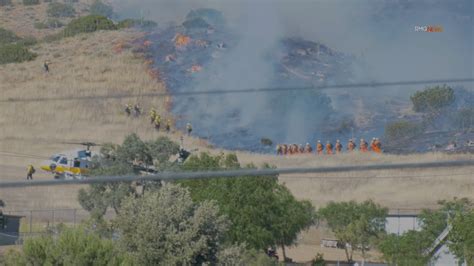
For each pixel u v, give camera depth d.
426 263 154.00
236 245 139.38
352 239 175.75
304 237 193.88
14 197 197.75
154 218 129.25
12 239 156.62
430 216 158.62
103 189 177.00
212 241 131.50
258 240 160.75
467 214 152.00
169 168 174.00
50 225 169.50
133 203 132.50
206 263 129.38
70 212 186.12
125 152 189.00
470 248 146.62
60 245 115.69
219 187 163.12
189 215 131.88
